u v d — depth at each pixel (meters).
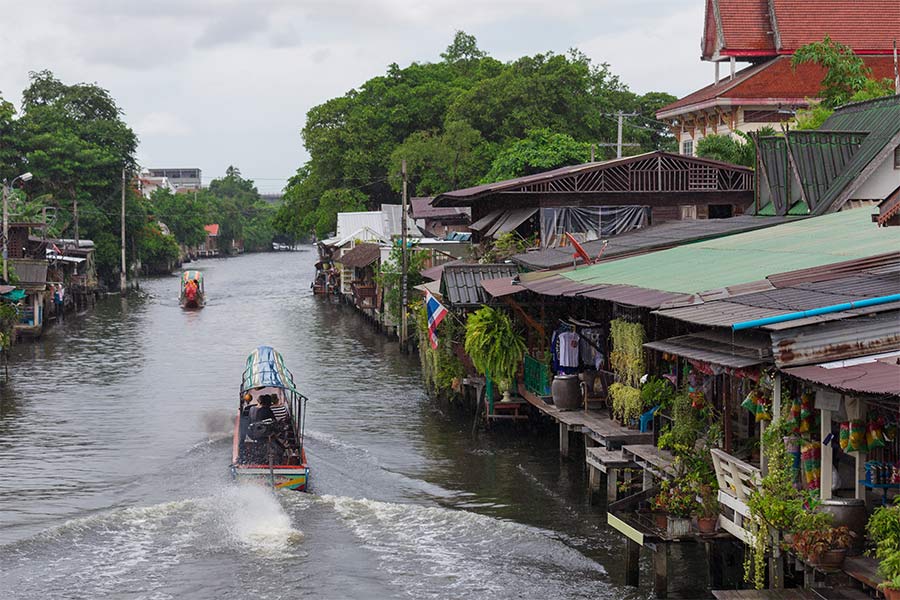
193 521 21.97
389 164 85.25
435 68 98.94
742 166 37.00
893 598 12.01
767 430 14.33
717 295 17.52
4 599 17.98
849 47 44.56
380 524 21.83
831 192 29.67
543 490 24.70
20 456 28.30
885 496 13.95
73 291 71.62
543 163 61.34
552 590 18.27
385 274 54.31
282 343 53.19
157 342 53.59
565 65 77.69
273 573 19.17
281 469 24.17
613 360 23.22
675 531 16.14
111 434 31.03
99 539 20.95
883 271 16.72
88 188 91.94
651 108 80.19
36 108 93.75
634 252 28.61
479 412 31.28
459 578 18.91
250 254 188.12
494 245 37.78
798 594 13.57
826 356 13.89
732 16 48.47
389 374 42.84
